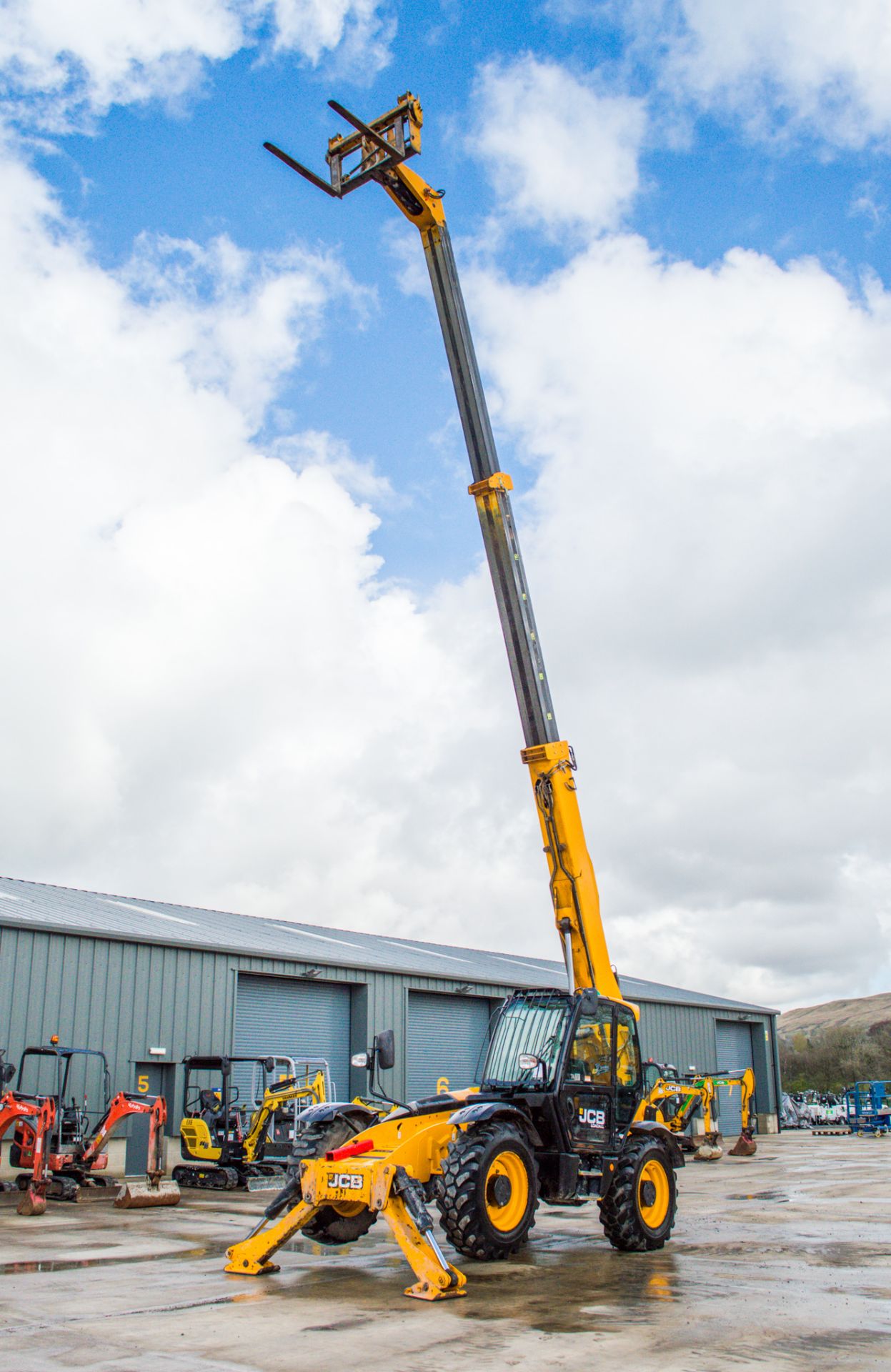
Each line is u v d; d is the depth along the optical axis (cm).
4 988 1767
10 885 2325
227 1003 2114
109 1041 1894
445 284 1138
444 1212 844
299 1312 693
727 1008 3772
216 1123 1755
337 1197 827
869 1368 551
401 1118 905
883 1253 966
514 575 1091
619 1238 955
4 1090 1521
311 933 2909
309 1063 1884
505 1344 604
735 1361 566
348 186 1108
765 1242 1040
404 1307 707
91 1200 1520
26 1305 724
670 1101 2492
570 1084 966
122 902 2527
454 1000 2706
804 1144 3219
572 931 1034
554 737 1073
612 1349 593
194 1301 735
